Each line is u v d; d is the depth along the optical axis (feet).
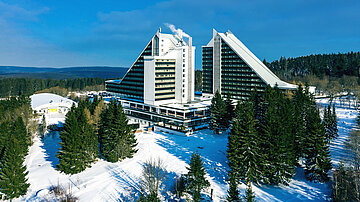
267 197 238.48
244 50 601.21
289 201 231.50
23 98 595.88
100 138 350.23
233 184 213.66
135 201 231.09
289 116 302.04
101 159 325.01
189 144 371.56
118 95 628.28
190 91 528.22
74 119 294.46
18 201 237.04
